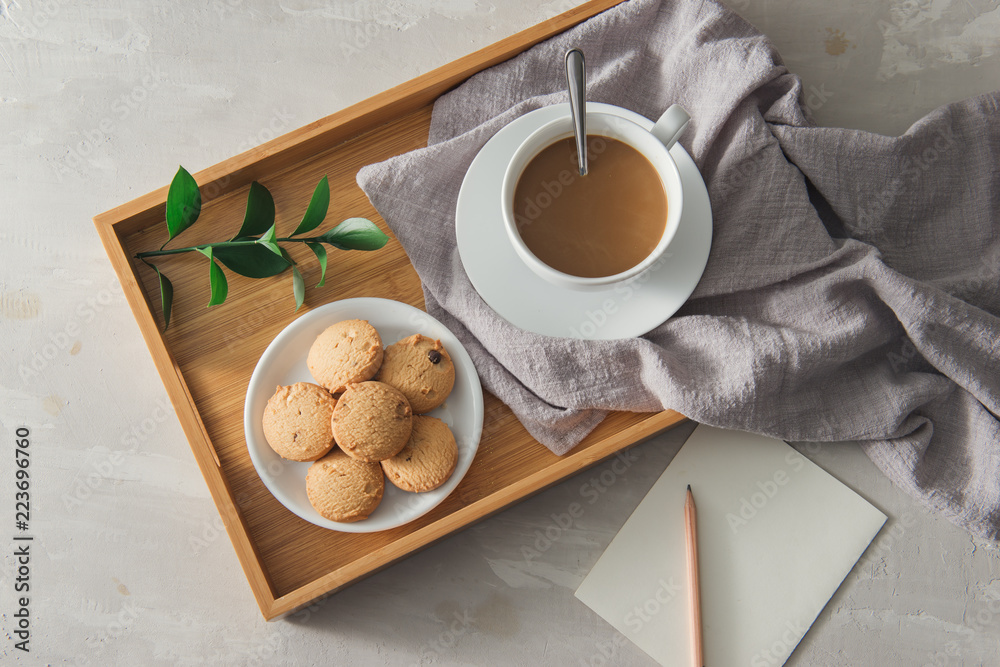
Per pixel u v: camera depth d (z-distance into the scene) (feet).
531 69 2.41
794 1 2.61
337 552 2.27
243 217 2.38
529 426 2.31
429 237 2.35
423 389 2.24
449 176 2.35
